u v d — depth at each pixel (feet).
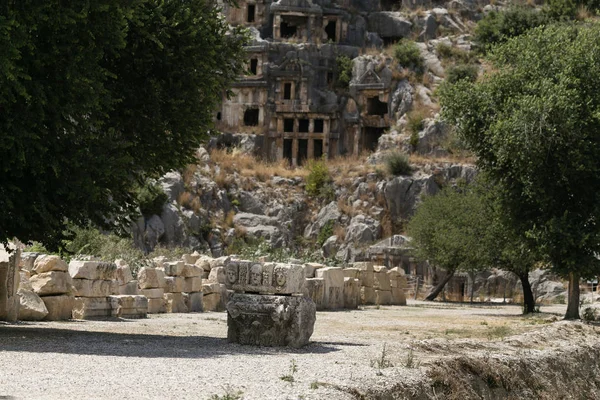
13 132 79.97
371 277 199.82
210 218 347.56
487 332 114.11
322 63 393.29
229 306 80.38
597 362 101.45
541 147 147.02
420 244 270.26
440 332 111.86
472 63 395.34
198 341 82.58
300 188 368.89
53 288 103.86
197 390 50.37
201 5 103.86
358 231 347.15
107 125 98.73
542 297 309.63
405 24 418.10
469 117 161.38
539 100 146.20
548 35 158.71
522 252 163.63
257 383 54.03
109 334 87.81
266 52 387.96
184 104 100.27
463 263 225.97
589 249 151.23
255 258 171.94
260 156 383.04
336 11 406.41
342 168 370.12
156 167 105.40
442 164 358.23
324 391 52.24
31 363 59.62
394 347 81.20
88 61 84.53
